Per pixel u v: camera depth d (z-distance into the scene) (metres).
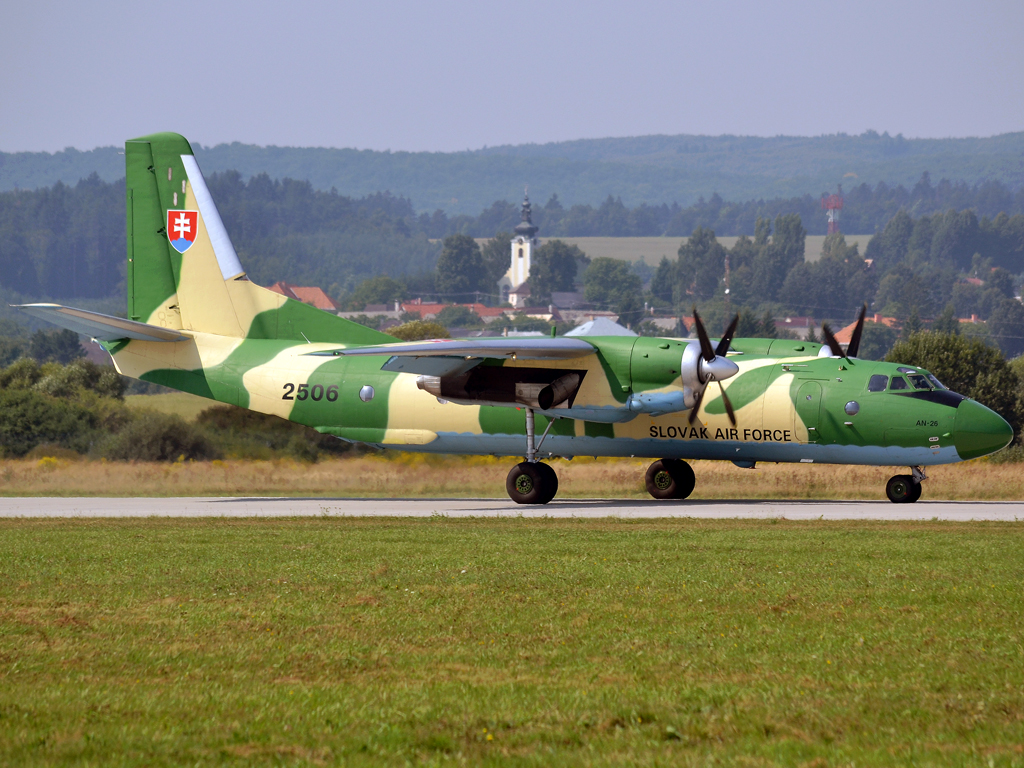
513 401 86.25
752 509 80.81
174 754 22.66
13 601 40.31
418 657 31.30
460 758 22.52
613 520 72.25
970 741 23.34
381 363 95.31
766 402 85.31
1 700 26.56
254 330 99.56
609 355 84.12
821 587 42.22
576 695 27.00
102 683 28.33
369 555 53.09
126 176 100.75
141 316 101.19
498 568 48.25
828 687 27.73
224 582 44.59
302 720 24.92
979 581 43.00
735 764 22.08
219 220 100.19
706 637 33.69
